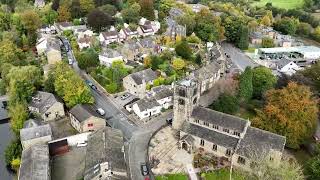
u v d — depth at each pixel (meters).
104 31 197.25
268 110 105.00
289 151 103.75
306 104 103.19
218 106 117.19
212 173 92.44
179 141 102.06
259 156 86.69
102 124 114.62
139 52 166.88
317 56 189.00
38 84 139.38
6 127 123.94
